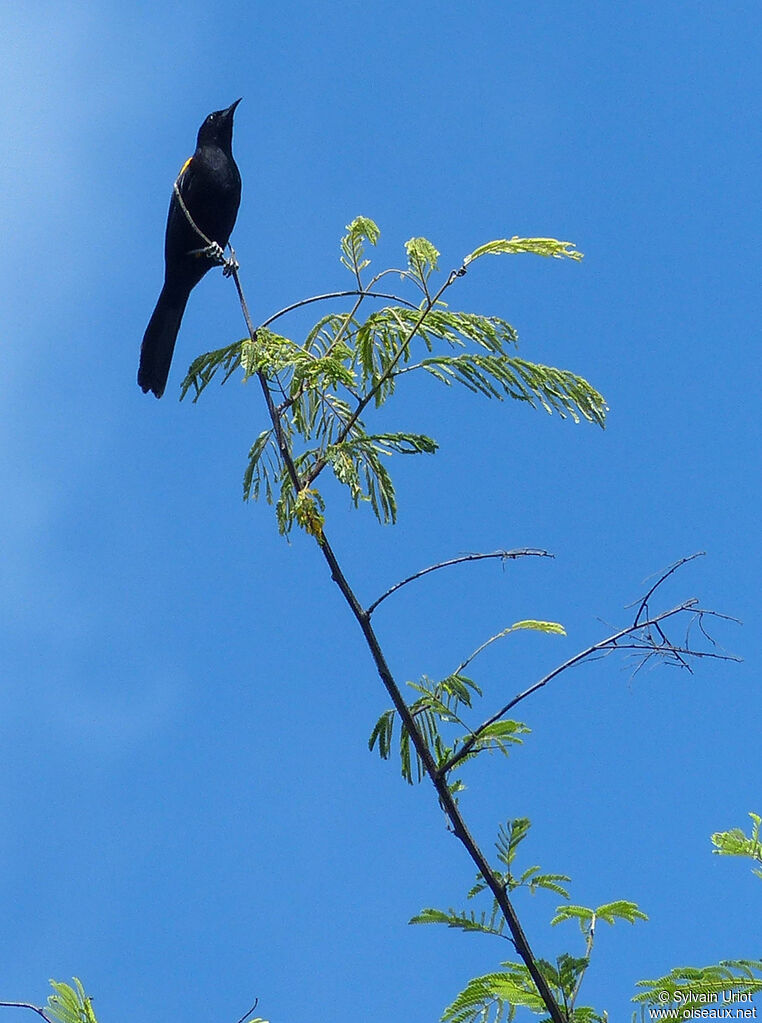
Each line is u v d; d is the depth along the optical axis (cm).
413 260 924
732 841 706
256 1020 654
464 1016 711
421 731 831
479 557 816
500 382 915
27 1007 602
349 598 847
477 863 740
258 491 1011
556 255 899
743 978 667
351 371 939
